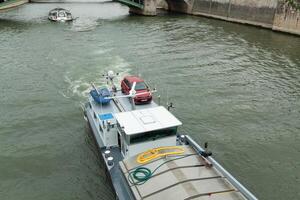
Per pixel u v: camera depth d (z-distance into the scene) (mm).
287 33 70875
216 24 83562
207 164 17812
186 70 45844
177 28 76688
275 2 74375
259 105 35375
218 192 15914
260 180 23984
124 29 74375
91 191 22797
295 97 37500
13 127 31094
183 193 15820
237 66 47938
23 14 94812
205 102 36000
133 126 20344
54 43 60844
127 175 18000
